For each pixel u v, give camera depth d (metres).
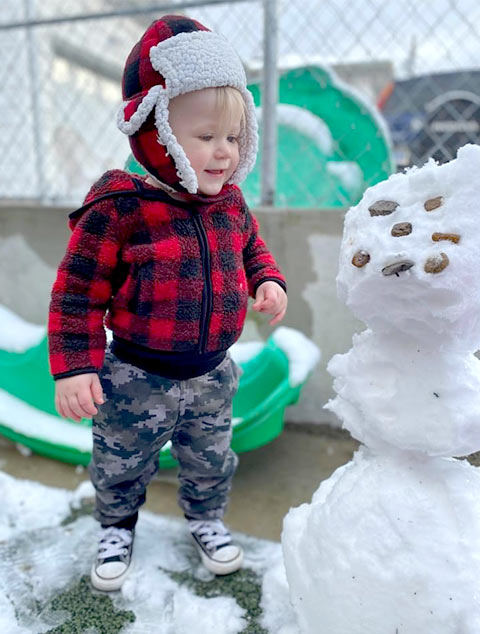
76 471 1.70
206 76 0.97
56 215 2.18
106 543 1.26
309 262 1.87
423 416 0.88
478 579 0.84
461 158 0.82
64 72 3.24
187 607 1.16
